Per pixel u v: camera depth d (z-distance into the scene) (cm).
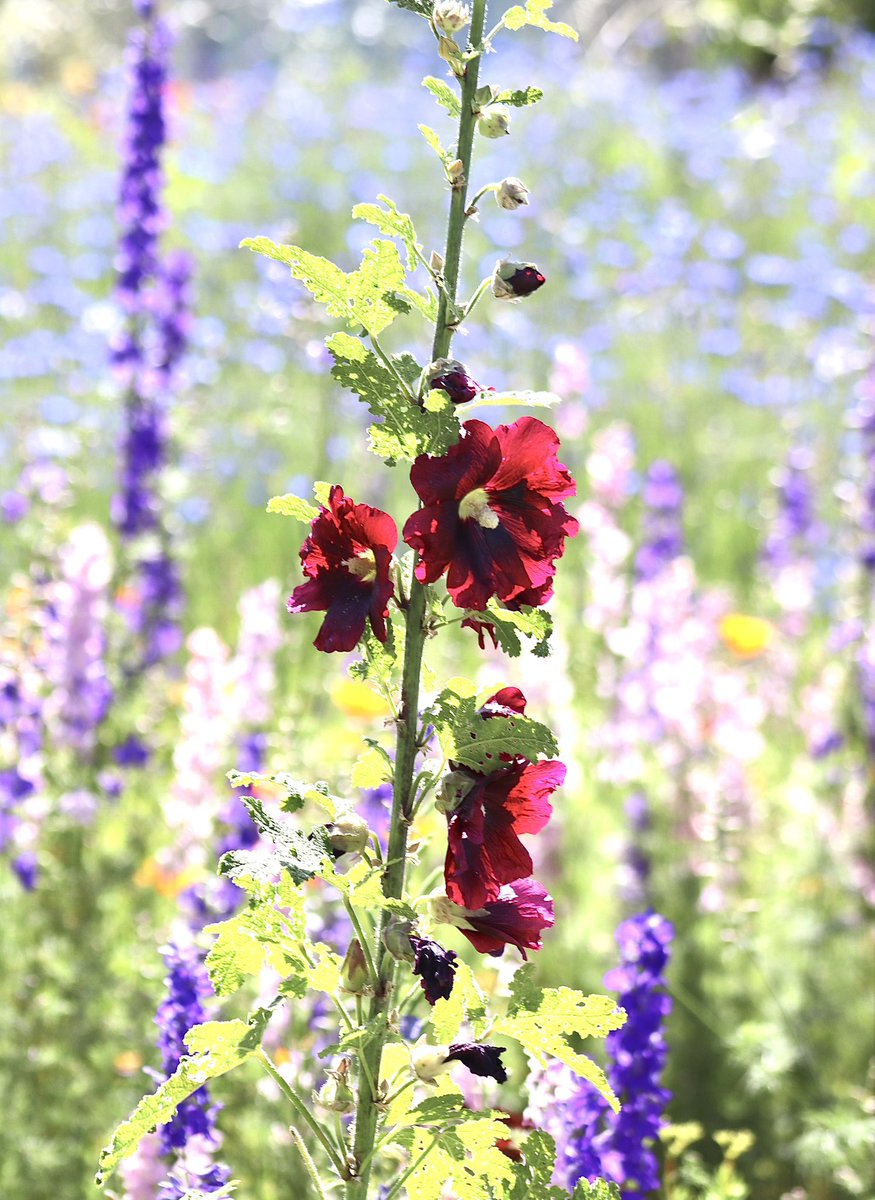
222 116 1625
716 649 693
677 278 1121
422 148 1409
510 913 227
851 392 944
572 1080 298
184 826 469
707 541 858
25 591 534
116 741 563
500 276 222
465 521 216
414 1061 223
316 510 226
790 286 1200
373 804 384
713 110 1630
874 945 528
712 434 959
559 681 525
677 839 544
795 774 606
